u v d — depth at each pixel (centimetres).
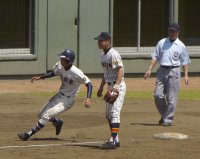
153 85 6247
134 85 6222
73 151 3173
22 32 6353
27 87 5888
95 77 6581
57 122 3566
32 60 6331
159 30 6881
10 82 6175
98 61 6550
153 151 3209
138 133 3784
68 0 6397
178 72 4034
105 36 3158
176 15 6862
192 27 7006
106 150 3206
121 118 4403
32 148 3241
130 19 6750
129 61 6669
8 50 6300
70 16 6419
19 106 4853
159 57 4053
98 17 6525
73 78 3381
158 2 6856
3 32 6278
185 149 3275
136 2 6762
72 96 3447
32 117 4338
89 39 6500
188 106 5084
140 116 4506
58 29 6381
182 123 4219
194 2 7006
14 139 3506
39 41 6328
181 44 4025
